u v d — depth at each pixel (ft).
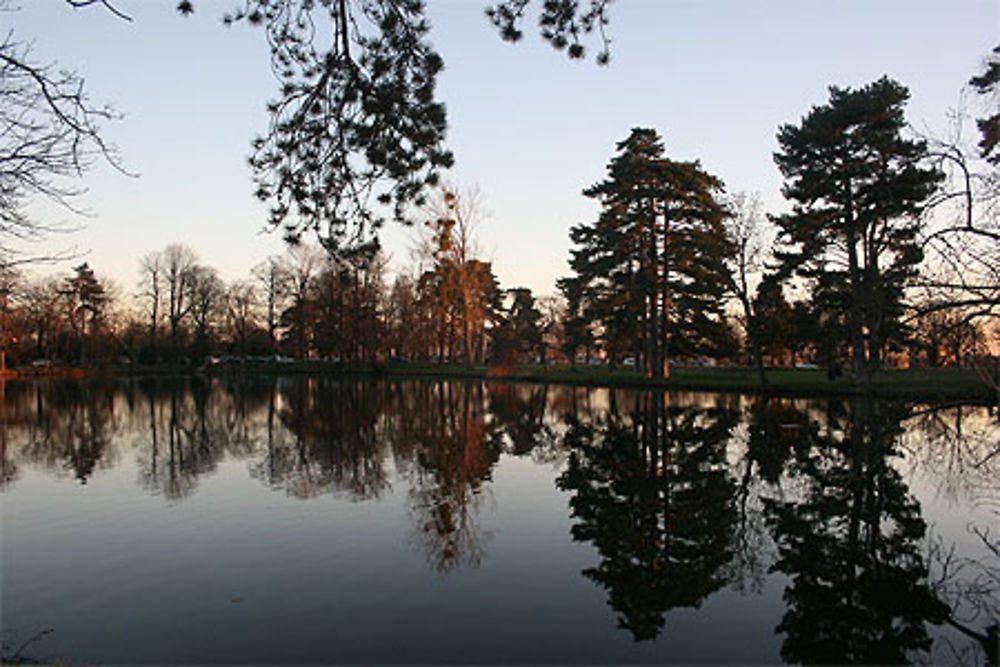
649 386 130.72
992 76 30.07
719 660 21.93
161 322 240.94
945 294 27.50
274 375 216.33
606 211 131.95
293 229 22.63
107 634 23.40
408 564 30.55
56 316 199.93
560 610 25.76
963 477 47.70
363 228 22.84
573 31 20.98
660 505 41.47
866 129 78.74
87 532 35.58
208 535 34.91
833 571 30.17
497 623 24.43
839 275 90.84
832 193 90.02
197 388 155.02
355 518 38.37
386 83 21.70
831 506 41.11
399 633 23.54
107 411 100.37
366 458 58.08
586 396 119.44
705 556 32.19
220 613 25.12
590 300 153.99
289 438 70.28
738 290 117.08
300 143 22.18
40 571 29.60
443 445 65.05
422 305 191.52
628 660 21.74
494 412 94.32
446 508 40.65
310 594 27.02
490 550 32.71
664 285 128.98
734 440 65.21
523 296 280.31
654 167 122.11
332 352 225.35
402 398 119.34
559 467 53.67
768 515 39.22
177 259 233.14
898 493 43.96
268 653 22.00
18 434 75.10
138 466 54.80
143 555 31.73
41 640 22.95
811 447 60.39
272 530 35.88
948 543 34.12
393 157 22.31
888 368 122.01
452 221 161.27
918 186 33.78
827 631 24.07
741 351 160.45
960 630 24.41
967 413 64.64
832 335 100.83
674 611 25.79
